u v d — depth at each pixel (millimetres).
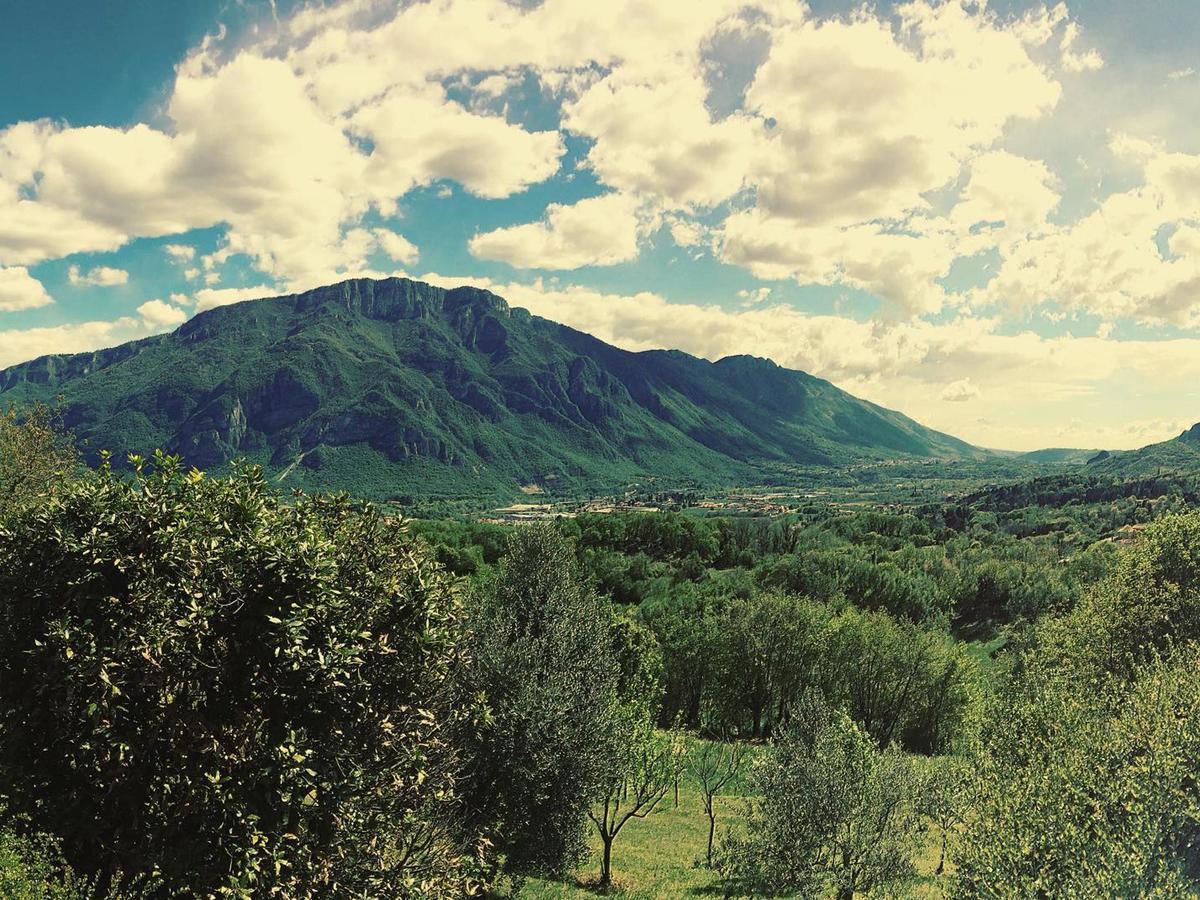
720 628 85750
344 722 14328
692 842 40969
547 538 28625
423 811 17094
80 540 12820
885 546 199750
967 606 136000
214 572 13523
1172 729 23484
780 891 26281
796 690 78250
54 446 46000
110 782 12484
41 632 12602
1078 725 26484
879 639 78000
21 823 12320
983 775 26422
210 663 13344
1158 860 18406
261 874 12656
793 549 186750
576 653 27406
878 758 28219
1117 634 42250
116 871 12734
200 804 12508
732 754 42625
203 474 15461
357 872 14344
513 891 24875
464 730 22234
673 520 184625
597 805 32281
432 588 16109
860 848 25203
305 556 13859
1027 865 19234
